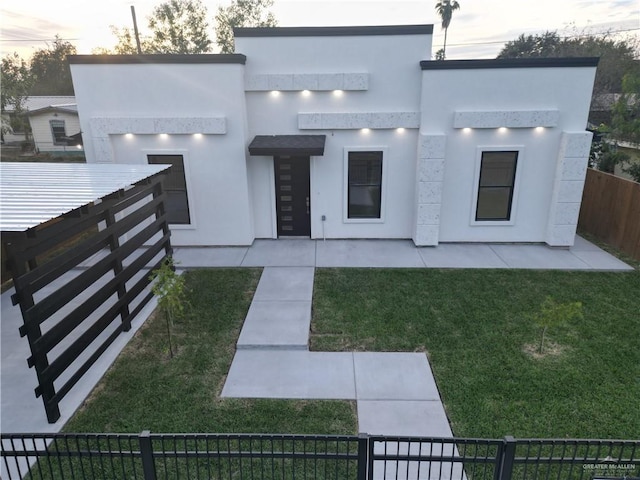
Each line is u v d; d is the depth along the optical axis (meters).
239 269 9.05
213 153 9.78
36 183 6.00
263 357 5.93
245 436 3.12
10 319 7.22
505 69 9.14
